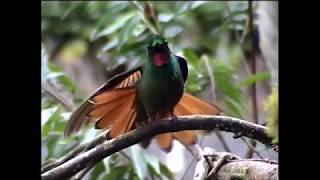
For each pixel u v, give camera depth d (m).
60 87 2.83
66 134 2.47
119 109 2.46
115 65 3.00
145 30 3.02
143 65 2.46
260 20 2.93
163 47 2.46
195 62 2.82
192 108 2.49
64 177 2.40
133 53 2.99
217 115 2.46
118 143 2.42
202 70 2.85
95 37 3.06
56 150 2.73
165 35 3.16
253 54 2.94
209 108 2.48
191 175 2.90
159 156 2.92
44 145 2.74
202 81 2.84
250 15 2.94
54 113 2.72
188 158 2.93
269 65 2.89
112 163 2.77
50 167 2.60
